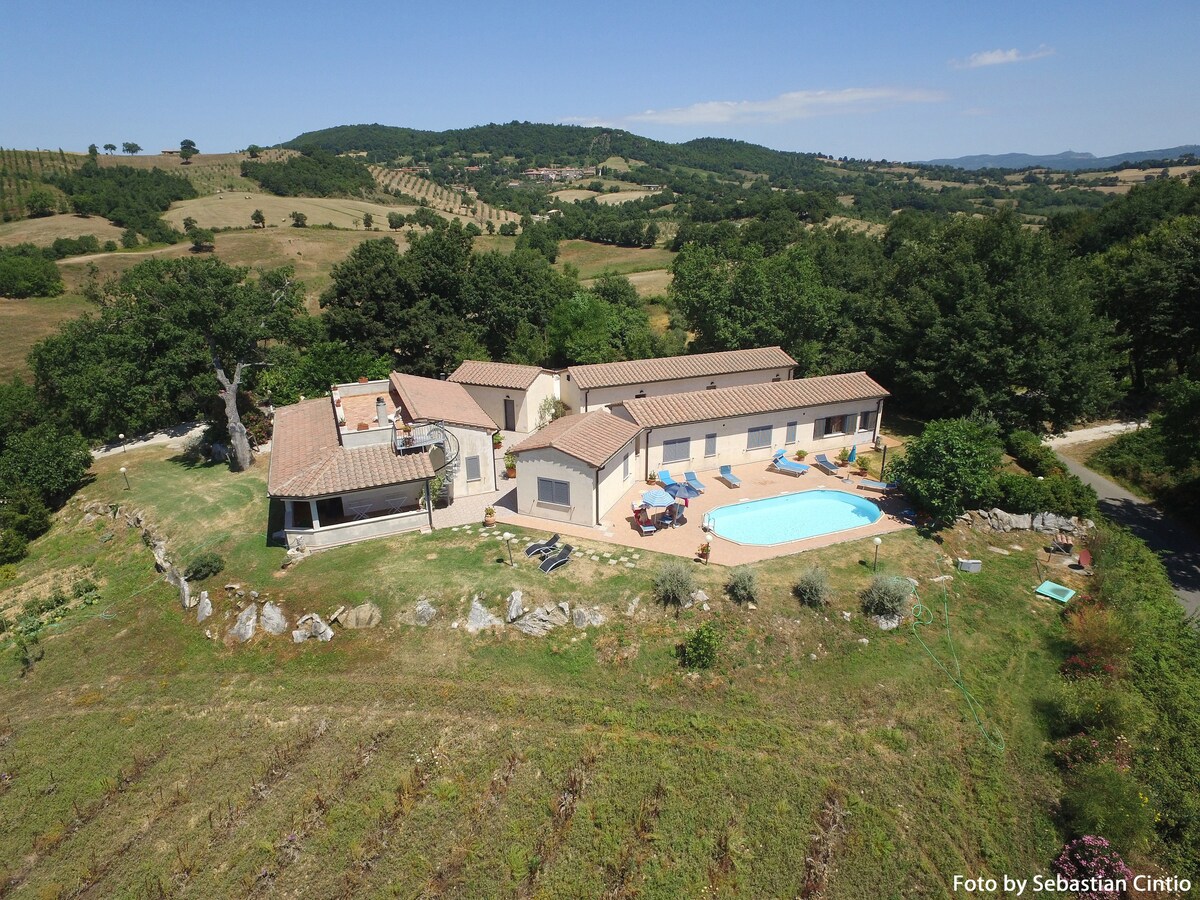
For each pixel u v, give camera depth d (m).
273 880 18.98
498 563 30.03
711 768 21.73
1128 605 27.91
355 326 60.34
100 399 45.38
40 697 27.14
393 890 18.52
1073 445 48.78
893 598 27.06
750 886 18.58
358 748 22.98
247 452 43.88
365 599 28.34
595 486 32.81
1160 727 22.81
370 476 32.50
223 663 27.33
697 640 25.09
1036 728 23.34
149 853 20.09
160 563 34.09
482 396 48.84
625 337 65.06
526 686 24.97
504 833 19.88
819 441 43.38
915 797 21.05
